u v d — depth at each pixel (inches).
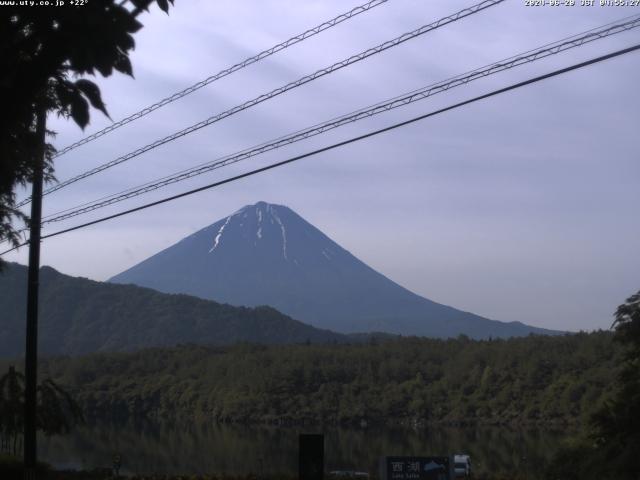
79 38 219.3
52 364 4589.1
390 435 3097.9
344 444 2733.8
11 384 911.7
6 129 248.5
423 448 2496.3
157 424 3705.7
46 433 945.5
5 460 803.4
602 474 661.3
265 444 2733.8
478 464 1776.6
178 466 1953.7
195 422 3868.1
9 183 291.3
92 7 216.8
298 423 3772.1
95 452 2308.1
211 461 2117.4
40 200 649.0
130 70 226.4
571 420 2972.4
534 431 2947.8
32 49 232.4
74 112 227.6
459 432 3129.9
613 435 684.7
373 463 2071.9
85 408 4111.7
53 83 251.0
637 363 751.7
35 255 647.1
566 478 758.5
